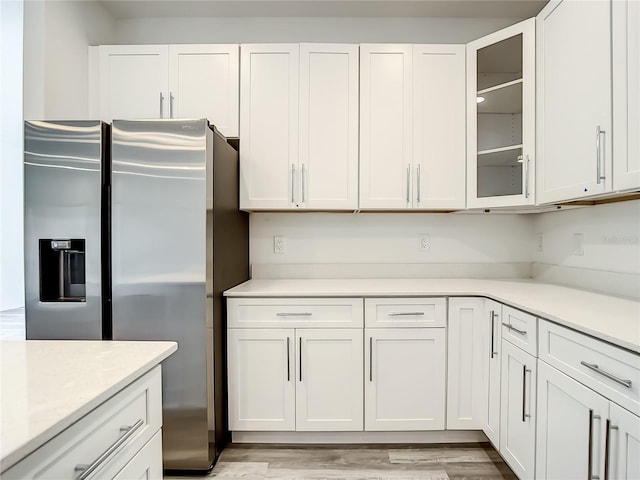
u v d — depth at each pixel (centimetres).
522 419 166
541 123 201
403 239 273
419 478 186
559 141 184
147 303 184
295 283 246
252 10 265
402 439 219
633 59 137
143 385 92
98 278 181
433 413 212
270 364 211
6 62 324
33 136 181
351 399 212
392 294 210
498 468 194
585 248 216
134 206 182
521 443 167
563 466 136
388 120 237
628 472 105
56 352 99
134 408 88
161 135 182
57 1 215
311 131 237
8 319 496
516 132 222
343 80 237
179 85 237
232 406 211
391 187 238
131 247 183
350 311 212
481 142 232
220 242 204
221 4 258
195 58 237
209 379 187
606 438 114
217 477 187
